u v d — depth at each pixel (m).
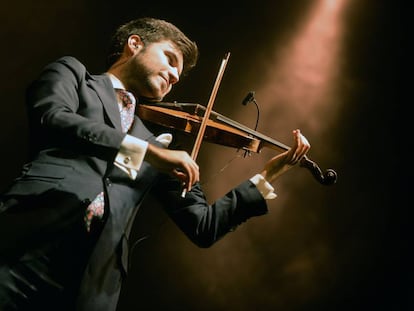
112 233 1.69
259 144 2.83
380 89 6.11
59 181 1.66
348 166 6.00
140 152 1.61
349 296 5.77
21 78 5.55
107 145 1.60
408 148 5.95
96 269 1.63
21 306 1.57
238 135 2.67
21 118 5.49
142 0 5.88
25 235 1.62
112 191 1.73
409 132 5.98
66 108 1.70
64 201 1.65
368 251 5.83
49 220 1.63
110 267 1.69
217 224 2.02
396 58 6.13
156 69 2.16
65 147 1.69
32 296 1.58
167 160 1.62
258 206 2.03
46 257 1.61
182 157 1.63
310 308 5.78
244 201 2.02
